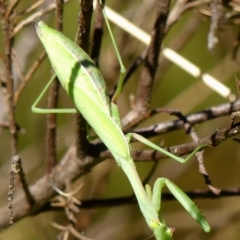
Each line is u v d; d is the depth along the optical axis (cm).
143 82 57
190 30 64
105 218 68
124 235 68
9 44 55
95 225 68
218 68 69
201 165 55
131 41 65
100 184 65
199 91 68
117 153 54
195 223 69
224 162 72
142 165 69
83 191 65
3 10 54
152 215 53
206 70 70
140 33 60
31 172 67
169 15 58
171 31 69
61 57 53
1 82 57
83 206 57
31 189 56
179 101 69
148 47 57
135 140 57
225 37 67
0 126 57
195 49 71
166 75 71
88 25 53
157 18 56
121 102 67
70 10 68
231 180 71
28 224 66
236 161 71
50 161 56
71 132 67
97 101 54
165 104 71
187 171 70
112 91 59
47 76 67
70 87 54
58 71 54
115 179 70
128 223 68
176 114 56
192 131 56
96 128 54
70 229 57
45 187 56
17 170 55
